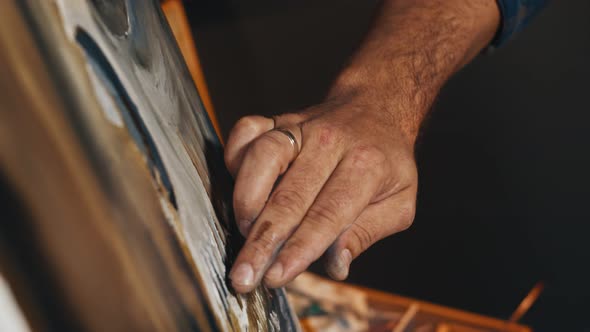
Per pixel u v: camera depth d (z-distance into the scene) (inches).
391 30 29.5
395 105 24.4
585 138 81.9
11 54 7.7
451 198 77.5
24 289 6.5
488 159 81.1
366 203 17.8
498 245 72.2
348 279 70.2
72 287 7.0
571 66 91.4
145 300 8.4
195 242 11.8
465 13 31.3
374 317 36.9
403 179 20.1
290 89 94.3
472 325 37.0
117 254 8.0
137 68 13.3
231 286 13.6
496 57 94.6
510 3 32.4
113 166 9.1
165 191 11.0
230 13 108.3
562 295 66.9
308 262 15.3
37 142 7.4
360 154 18.5
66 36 9.7
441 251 72.2
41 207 7.1
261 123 18.1
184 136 14.7
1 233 6.5
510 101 88.0
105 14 12.4
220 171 16.8
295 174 17.1
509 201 76.3
